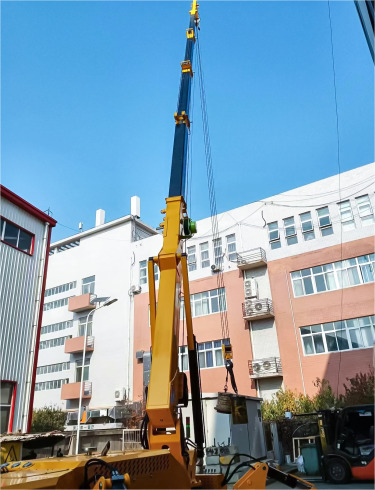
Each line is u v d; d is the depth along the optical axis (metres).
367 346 21.61
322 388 21.97
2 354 14.23
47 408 32.00
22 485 3.25
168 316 6.14
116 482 3.57
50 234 17.64
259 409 19.05
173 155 9.42
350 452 11.69
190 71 12.69
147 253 33.00
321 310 23.53
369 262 23.05
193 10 16.81
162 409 5.26
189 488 5.07
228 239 28.61
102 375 31.02
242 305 26.00
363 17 10.12
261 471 5.95
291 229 26.38
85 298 33.94
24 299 15.58
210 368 25.72
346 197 24.89
